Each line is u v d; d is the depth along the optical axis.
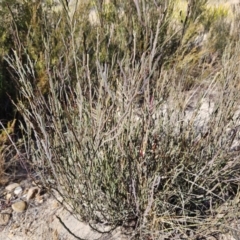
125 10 3.22
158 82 2.00
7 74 2.86
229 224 1.81
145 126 1.83
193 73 2.90
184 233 1.72
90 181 1.83
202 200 1.91
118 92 1.85
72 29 1.81
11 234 2.10
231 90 2.01
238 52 2.21
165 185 1.85
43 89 2.53
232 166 1.96
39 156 2.05
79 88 1.76
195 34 3.72
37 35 2.89
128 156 1.81
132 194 1.86
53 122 1.89
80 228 2.02
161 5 1.94
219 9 4.73
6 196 2.32
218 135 2.03
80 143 1.81
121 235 1.93
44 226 2.09
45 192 2.31
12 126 2.46
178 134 2.06
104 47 2.83
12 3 3.04
